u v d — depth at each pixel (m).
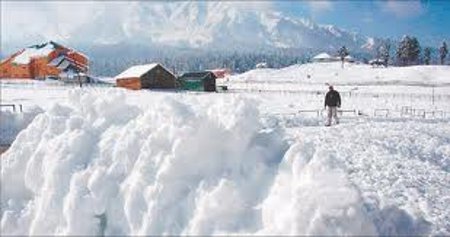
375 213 8.00
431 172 12.97
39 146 8.02
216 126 7.56
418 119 28.14
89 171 7.38
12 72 80.25
